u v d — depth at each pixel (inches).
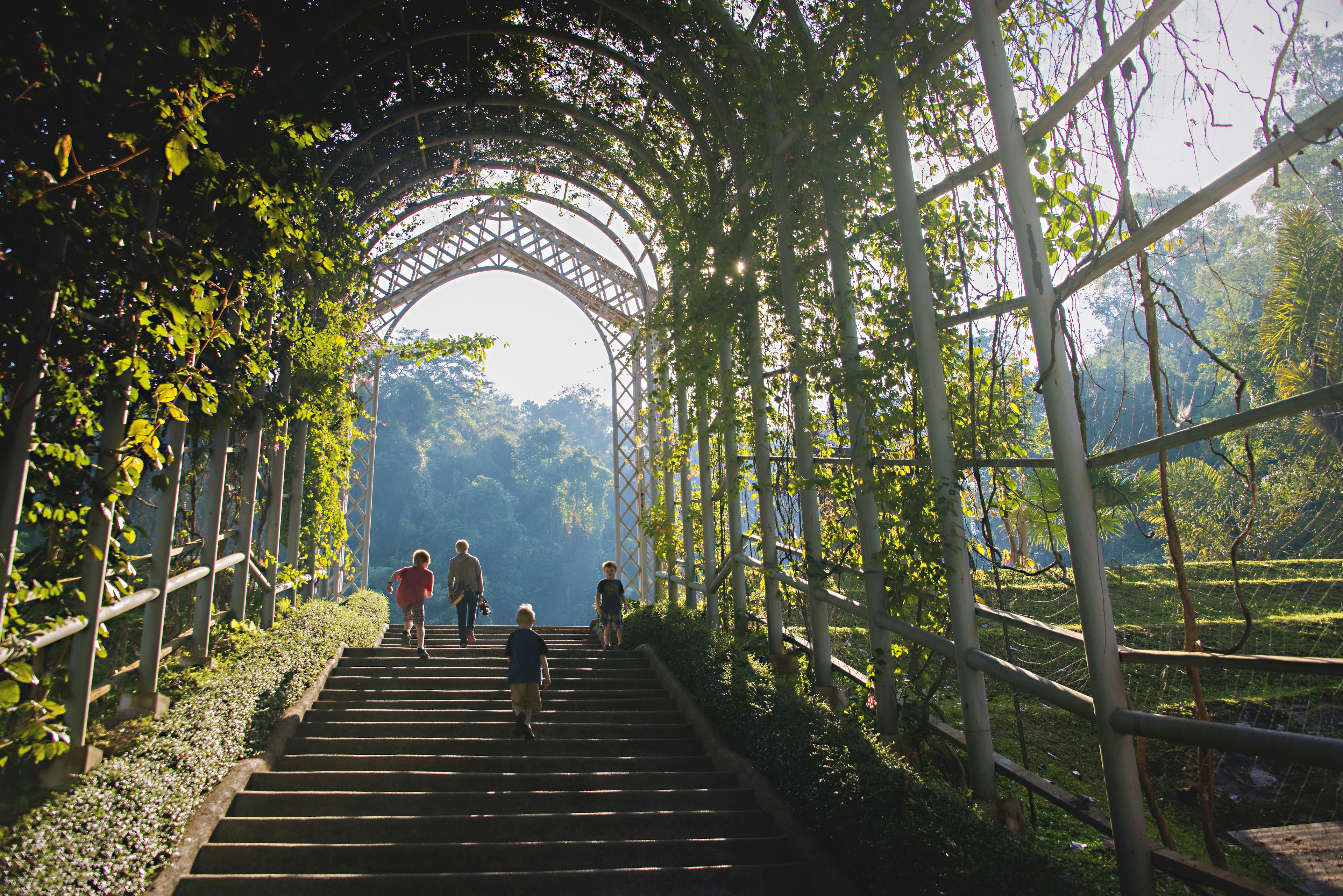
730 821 193.6
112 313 166.2
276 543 354.9
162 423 172.9
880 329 249.0
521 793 201.3
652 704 299.6
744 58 297.3
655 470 530.6
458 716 274.4
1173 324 153.6
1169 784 248.5
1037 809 229.5
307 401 357.7
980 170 195.5
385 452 1984.5
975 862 139.5
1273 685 299.6
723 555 409.4
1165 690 311.3
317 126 192.1
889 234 238.1
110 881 138.3
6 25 129.0
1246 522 141.2
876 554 243.6
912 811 158.2
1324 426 241.4
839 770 180.9
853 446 251.1
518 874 159.9
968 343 213.6
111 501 163.9
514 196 516.1
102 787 153.9
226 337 181.3
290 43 274.7
